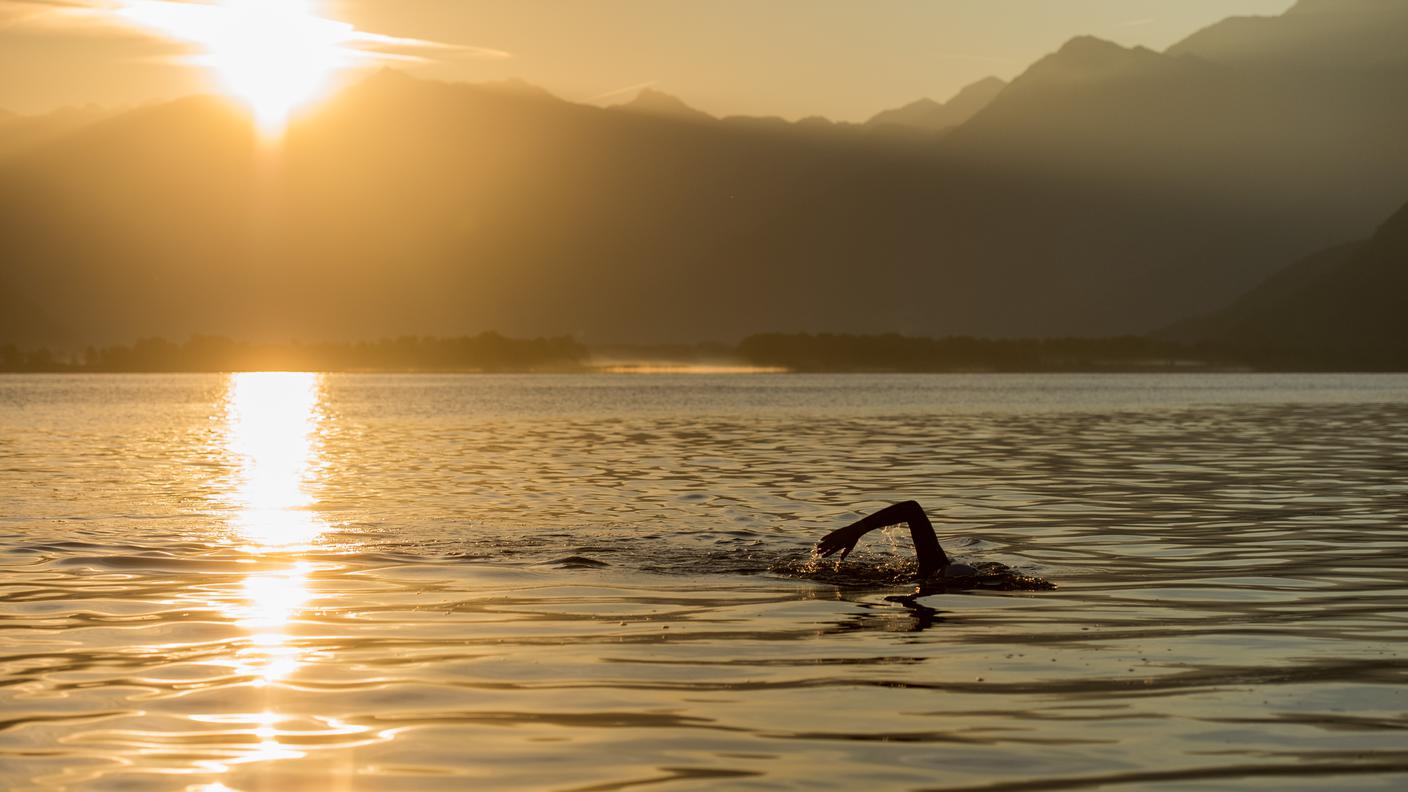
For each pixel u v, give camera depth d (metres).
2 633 13.20
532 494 28.55
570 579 16.94
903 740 9.28
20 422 66.81
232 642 12.78
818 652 12.34
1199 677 11.24
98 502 26.98
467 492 29.12
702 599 15.37
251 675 11.32
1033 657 12.09
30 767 8.61
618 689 10.83
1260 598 15.41
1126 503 26.48
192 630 13.40
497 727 9.62
